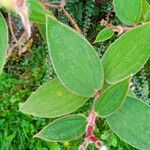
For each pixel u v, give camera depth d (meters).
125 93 0.26
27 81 0.96
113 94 0.26
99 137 0.87
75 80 0.27
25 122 0.94
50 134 0.27
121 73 0.28
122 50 0.28
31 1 0.28
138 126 0.27
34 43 0.91
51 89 0.28
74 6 0.87
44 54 0.92
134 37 0.28
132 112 0.27
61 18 0.84
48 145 0.92
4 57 0.27
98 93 0.27
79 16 0.88
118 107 0.26
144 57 0.28
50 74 0.91
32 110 0.28
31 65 0.95
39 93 0.28
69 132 0.27
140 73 0.91
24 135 0.94
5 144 0.92
